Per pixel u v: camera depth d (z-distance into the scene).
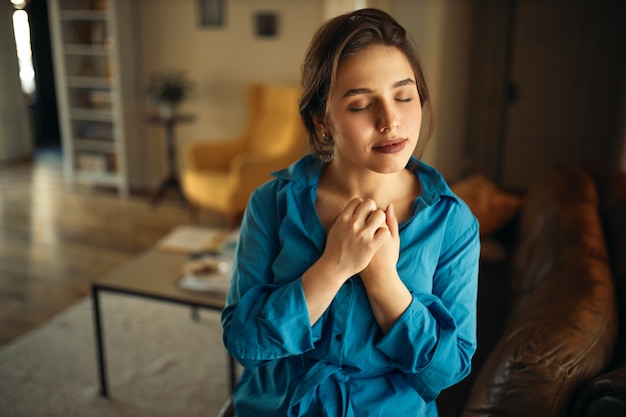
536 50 4.86
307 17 4.48
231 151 4.41
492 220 2.32
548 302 1.10
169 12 4.94
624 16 4.55
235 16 4.71
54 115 7.70
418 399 0.77
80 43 5.09
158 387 2.15
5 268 3.32
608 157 4.50
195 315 2.69
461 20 4.25
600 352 0.92
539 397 0.87
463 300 0.75
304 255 0.74
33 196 4.95
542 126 5.00
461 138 4.98
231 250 2.25
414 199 0.76
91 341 2.48
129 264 2.17
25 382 2.17
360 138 0.66
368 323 0.73
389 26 0.67
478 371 1.47
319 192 0.77
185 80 5.02
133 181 5.32
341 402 0.74
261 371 0.82
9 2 6.28
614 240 1.50
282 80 4.70
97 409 2.01
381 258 0.68
